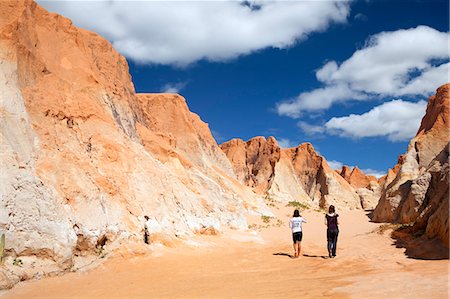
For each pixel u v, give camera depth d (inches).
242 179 2522.1
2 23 625.0
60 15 814.5
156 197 731.4
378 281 348.5
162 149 1003.3
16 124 545.0
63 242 474.9
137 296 355.9
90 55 883.4
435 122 1381.6
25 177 485.1
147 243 625.0
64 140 630.5
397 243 601.9
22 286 394.9
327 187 2244.1
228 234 887.7
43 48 727.7
